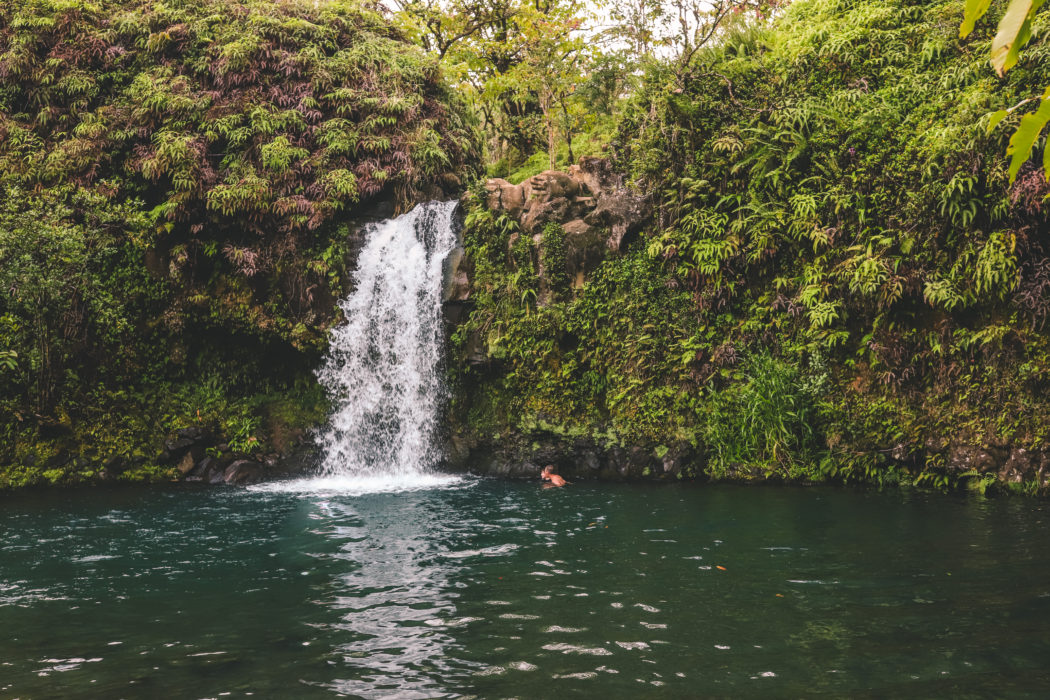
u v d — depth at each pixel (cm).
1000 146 1039
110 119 1400
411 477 1291
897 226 1122
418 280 1367
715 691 392
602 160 1395
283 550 738
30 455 1199
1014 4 108
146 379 1340
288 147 1416
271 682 412
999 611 512
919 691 385
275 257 1383
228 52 1438
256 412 1370
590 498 1022
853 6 1382
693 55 1385
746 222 1220
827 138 1208
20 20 1403
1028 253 1017
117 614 540
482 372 1327
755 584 593
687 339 1236
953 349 1062
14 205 1221
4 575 650
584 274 1312
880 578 603
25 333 1232
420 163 1499
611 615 522
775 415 1139
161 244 1352
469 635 486
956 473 1049
